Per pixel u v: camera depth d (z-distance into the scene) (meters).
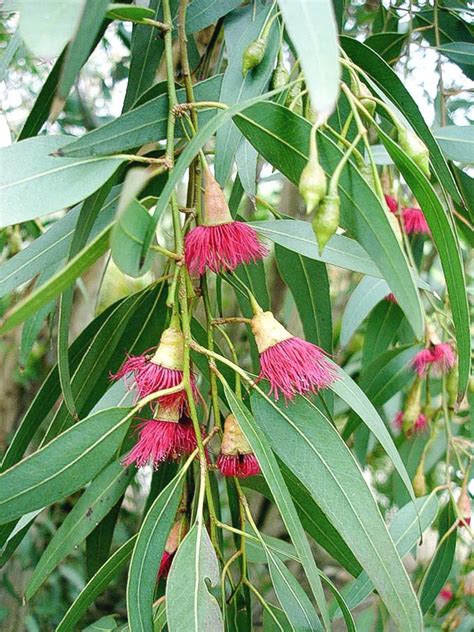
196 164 0.29
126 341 0.34
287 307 0.59
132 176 0.17
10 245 0.59
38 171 0.24
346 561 0.32
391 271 0.22
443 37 0.46
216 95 0.31
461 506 0.42
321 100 0.16
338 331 0.69
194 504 0.29
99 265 0.55
